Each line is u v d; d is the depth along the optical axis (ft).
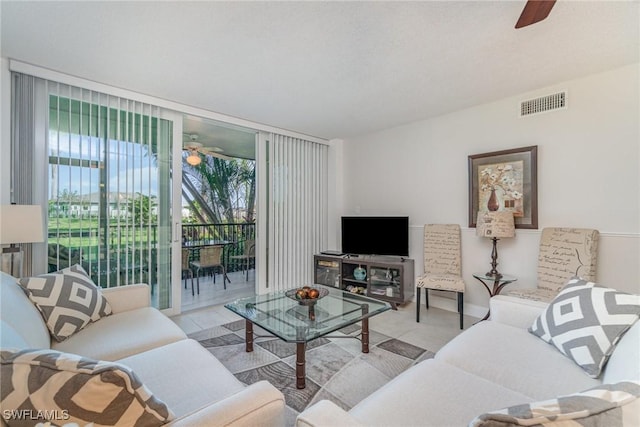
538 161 9.46
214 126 13.51
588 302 4.94
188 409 3.62
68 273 6.50
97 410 2.33
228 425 2.68
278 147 13.65
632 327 4.23
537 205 9.48
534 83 8.98
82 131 8.69
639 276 7.88
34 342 4.59
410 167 12.81
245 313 7.47
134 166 9.64
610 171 8.27
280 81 8.76
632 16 5.85
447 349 5.17
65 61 7.61
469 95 9.85
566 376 4.29
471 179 10.83
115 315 6.66
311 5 5.60
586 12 5.74
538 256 9.34
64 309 5.76
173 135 10.54
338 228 15.37
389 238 12.61
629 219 8.02
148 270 9.98
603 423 1.81
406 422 3.37
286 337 6.04
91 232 8.84
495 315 6.42
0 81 7.40
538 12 4.79
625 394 1.93
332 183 15.53
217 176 20.75
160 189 10.25
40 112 8.04
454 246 11.19
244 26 6.23
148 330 5.86
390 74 8.34
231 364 7.32
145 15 5.87
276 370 7.05
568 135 8.93
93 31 6.38
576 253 8.39
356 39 6.68
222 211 20.92
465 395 3.84
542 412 1.85
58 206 8.30
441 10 5.72
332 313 7.57
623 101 8.08
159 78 8.57
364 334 7.94
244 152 19.29
